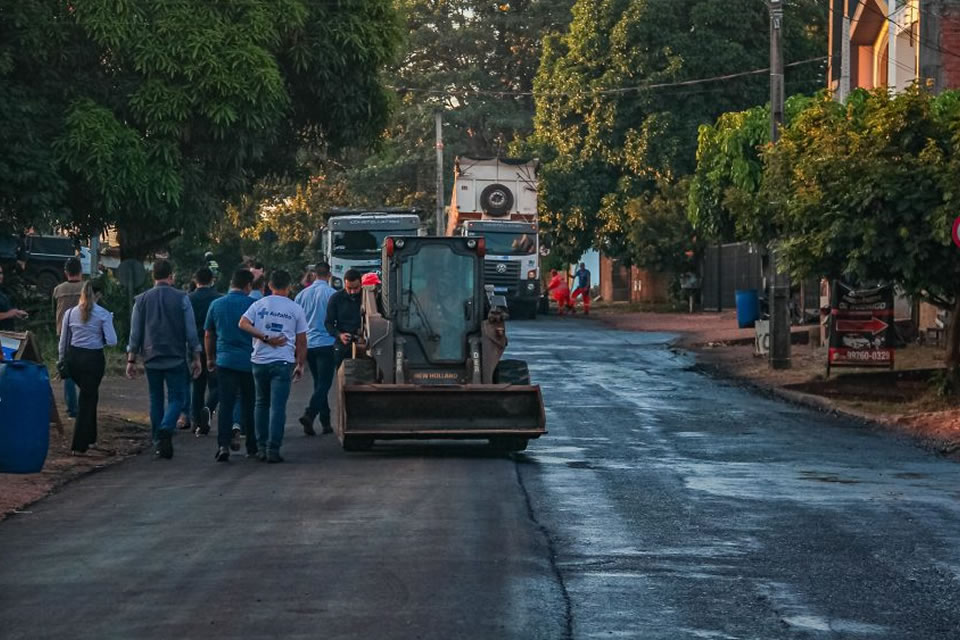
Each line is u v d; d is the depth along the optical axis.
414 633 7.55
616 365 29.56
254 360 14.86
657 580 9.04
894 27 37.59
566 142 62.69
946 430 18.50
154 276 15.38
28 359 16.28
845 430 19.09
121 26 27.27
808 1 62.44
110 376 25.28
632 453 16.02
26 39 27.11
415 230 42.16
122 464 14.85
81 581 8.92
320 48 30.69
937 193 21.38
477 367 16.19
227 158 29.22
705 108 58.53
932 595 8.75
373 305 16.69
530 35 78.94
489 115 76.38
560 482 13.48
